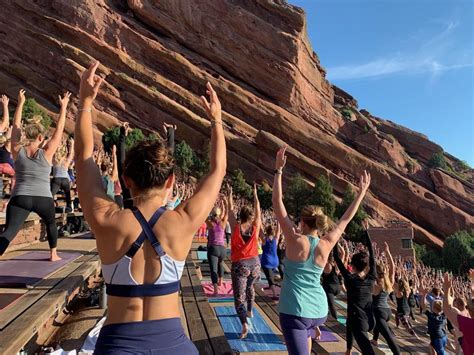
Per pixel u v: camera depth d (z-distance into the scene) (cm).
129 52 7150
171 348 196
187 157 5834
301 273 418
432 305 930
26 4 6862
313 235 454
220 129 248
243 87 7656
